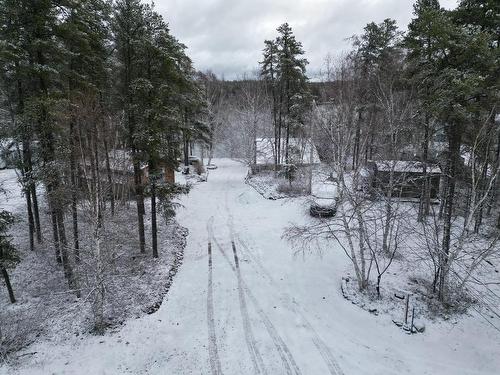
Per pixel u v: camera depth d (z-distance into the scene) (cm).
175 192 1881
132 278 1722
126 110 1712
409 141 1850
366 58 2641
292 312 1497
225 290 1664
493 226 2103
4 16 1280
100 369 1176
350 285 1664
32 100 1341
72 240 1875
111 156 1831
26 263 1875
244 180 4059
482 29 1617
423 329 1378
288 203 2873
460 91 1309
